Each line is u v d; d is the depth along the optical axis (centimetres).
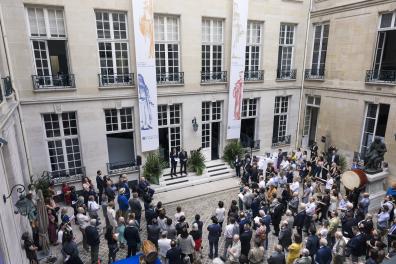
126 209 1013
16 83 1127
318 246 789
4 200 628
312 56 1797
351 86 1535
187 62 1454
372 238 834
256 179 1313
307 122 1892
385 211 983
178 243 779
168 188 1400
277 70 1770
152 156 1420
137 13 1256
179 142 1563
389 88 1349
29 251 775
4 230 579
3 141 620
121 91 1324
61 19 1183
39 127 1203
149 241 795
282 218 1108
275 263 694
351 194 1189
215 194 1382
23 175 1074
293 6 1694
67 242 751
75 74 1221
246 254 807
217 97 1570
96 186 1348
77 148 1312
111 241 835
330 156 1521
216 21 1509
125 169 1384
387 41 1426
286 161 1422
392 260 367
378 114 1441
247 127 1797
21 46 1115
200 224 849
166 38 1408
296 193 1062
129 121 1395
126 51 1327
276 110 1830
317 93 1753
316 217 951
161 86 1409
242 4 1482
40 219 857
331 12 1609
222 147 1672
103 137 1329
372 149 1326
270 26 1648
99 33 1260
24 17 1104
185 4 1384
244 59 1568
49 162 1262
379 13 1375
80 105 1255
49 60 1200
